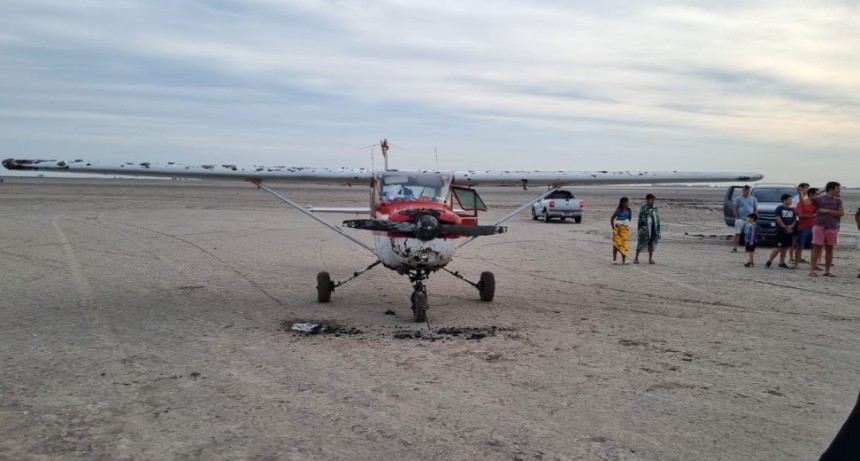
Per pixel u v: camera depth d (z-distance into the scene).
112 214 30.39
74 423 4.62
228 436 4.41
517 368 6.09
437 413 4.88
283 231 22.58
